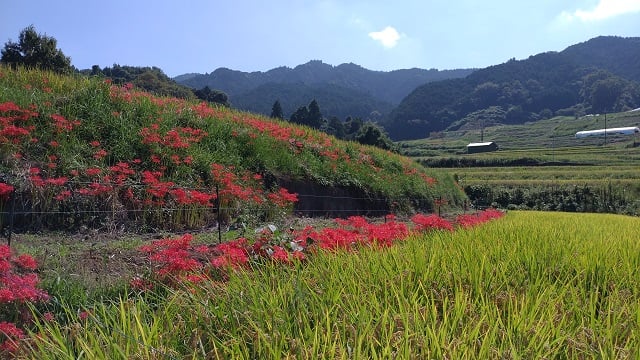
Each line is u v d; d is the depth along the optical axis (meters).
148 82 50.72
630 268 4.40
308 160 14.74
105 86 11.16
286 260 4.42
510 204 45.09
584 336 2.78
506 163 77.00
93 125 9.38
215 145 11.80
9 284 3.54
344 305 3.11
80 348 2.57
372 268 4.05
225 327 2.92
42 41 30.44
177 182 9.37
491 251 4.83
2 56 29.94
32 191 7.12
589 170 64.69
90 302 3.99
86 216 7.56
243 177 11.18
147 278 4.28
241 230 8.35
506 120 190.12
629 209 42.75
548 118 191.88
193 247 5.81
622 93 187.38
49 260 5.13
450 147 121.88
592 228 10.40
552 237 6.49
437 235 6.64
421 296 3.29
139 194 8.38
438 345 2.40
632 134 115.69
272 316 2.86
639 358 2.43
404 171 21.22
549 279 4.04
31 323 3.47
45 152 8.02
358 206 15.43
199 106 13.94
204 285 3.78
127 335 2.49
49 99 9.71
